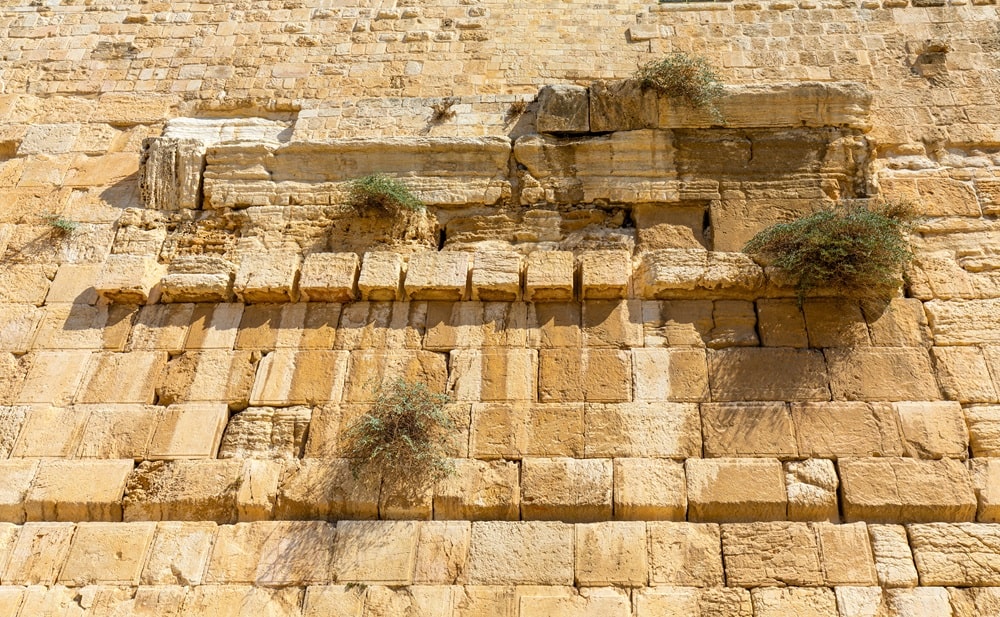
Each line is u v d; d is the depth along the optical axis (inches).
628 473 304.0
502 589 282.5
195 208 403.2
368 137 405.7
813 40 458.0
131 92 466.3
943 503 292.4
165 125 447.2
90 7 511.5
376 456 310.3
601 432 314.7
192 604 285.3
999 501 291.6
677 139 394.3
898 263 336.5
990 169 395.9
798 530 289.3
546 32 474.9
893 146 407.5
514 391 327.0
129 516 308.7
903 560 281.1
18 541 301.9
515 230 382.9
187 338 351.9
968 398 317.7
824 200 375.9
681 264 347.3
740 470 303.0
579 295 350.9
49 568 295.6
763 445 308.8
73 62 482.9
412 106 433.7
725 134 394.9
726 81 443.5
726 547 287.3
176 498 307.9
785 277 341.4
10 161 435.5
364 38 481.4
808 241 335.9
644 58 458.9
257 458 318.3
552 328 342.6
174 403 335.0
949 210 380.8
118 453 322.0
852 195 380.8
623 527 293.1
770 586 278.8
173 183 406.9
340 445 318.3
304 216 392.2
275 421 327.0
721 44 460.8
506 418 320.2
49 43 493.7
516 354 336.8
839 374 324.8
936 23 458.0
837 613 272.4
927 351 331.0
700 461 305.7
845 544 285.1
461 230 386.3
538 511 299.6
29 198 416.8
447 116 426.6
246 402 334.6
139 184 408.5
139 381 341.7
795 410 316.2
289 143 406.0
